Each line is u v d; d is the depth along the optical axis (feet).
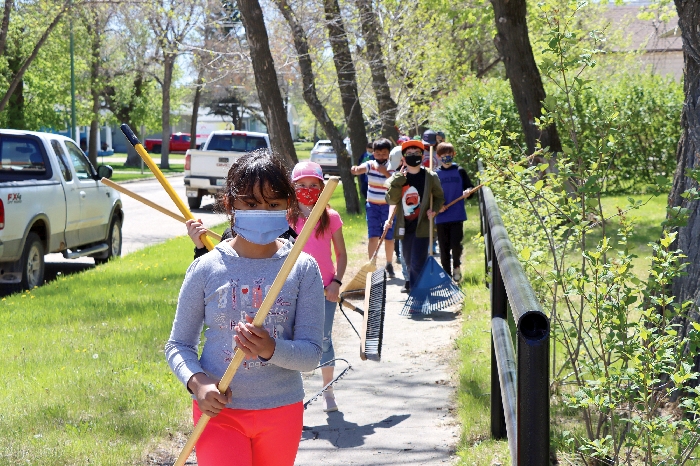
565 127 17.66
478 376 20.18
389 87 75.92
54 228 37.37
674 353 12.71
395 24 73.61
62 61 128.16
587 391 12.59
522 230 22.50
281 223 9.26
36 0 86.48
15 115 120.88
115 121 182.70
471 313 28.09
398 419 18.37
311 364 9.27
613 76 92.12
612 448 14.47
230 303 9.36
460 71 86.48
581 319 15.34
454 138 74.23
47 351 23.34
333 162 129.08
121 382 20.07
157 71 189.67
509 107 71.41
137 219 68.69
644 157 67.77
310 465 15.84
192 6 82.74
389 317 29.37
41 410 17.84
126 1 93.86
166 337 25.08
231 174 9.35
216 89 209.15
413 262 31.01
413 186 30.81
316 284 9.58
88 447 15.70
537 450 8.70
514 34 42.39
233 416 9.47
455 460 15.78
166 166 175.73
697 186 16.98
